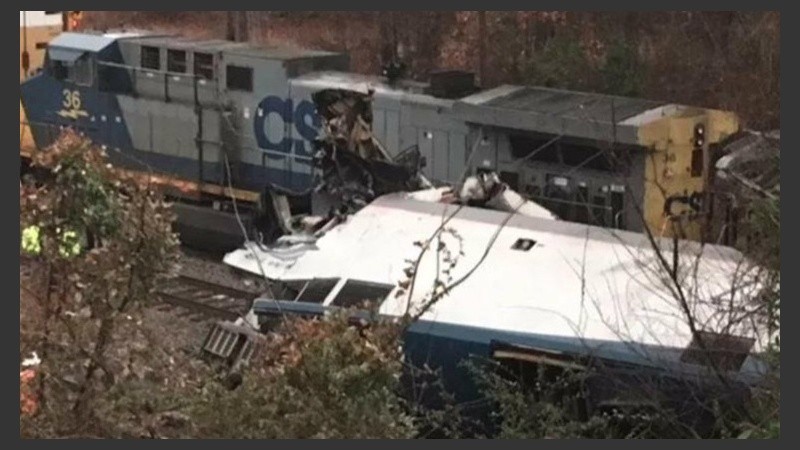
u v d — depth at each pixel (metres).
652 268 14.89
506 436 11.34
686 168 22.61
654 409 12.44
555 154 23.64
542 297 16.08
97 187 10.31
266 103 27.39
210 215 25.92
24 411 9.84
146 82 29.05
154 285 10.43
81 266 10.11
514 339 15.09
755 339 11.48
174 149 28.81
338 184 24.16
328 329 9.88
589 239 17.62
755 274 13.95
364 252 18.16
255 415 9.35
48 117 30.86
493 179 20.66
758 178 15.62
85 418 9.66
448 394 13.59
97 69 29.70
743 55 25.41
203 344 17.27
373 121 26.34
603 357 13.77
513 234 18.12
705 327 11.72
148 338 10.20
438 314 15.86
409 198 20.36
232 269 19.81
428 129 25.55
